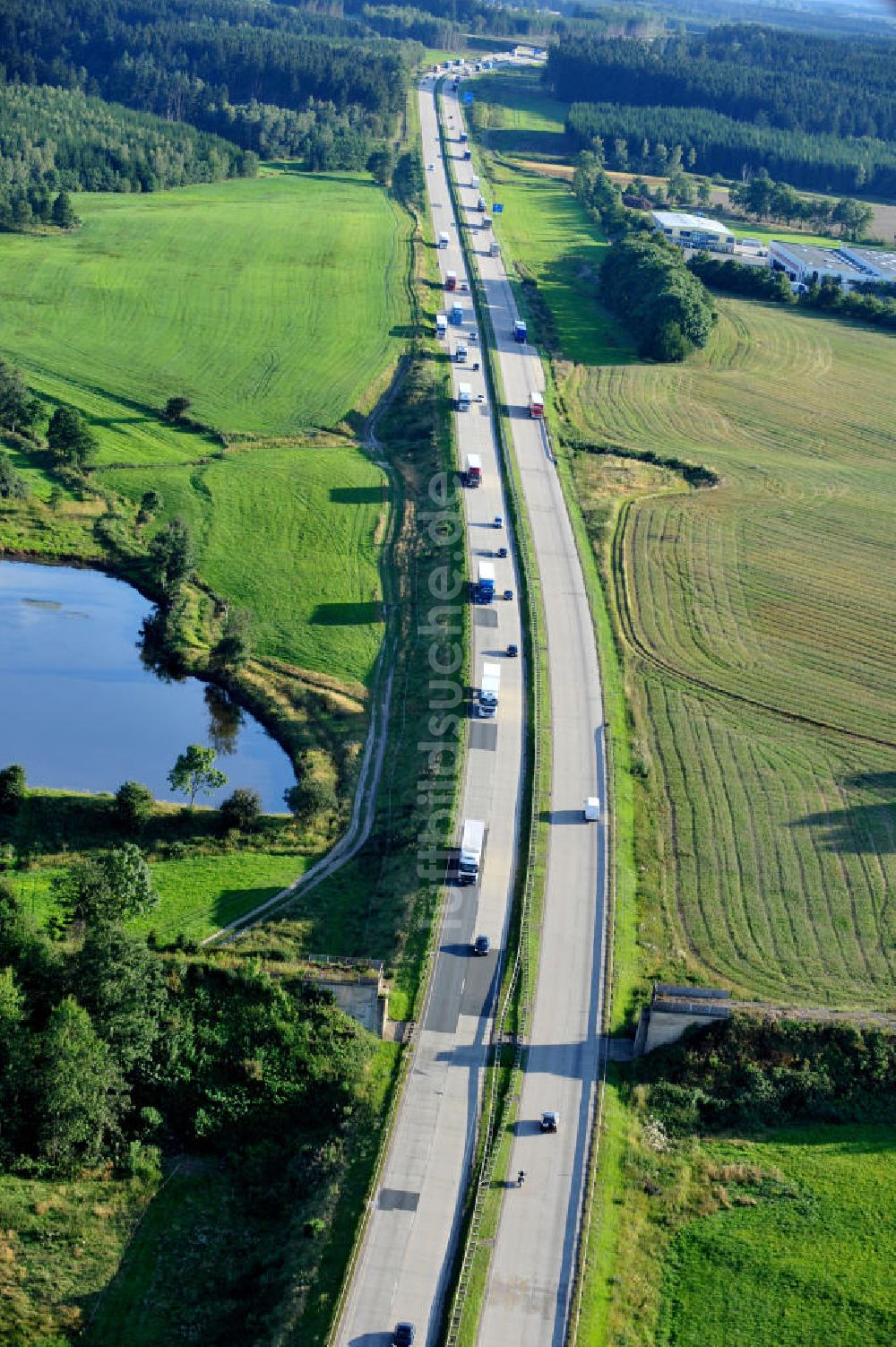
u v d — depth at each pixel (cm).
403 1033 9838
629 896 11450
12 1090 9175
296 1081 9588
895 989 10719
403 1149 8931
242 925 10969
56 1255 8675
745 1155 9319
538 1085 9488
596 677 14588
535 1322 7875
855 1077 9831
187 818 12481
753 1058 9862
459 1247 8331
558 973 10450
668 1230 8681
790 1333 8038
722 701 14575
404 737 13688
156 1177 9188
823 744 13988
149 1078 9619
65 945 10156
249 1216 9025
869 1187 9088
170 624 15550
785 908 11575
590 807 12194
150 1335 8238
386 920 11031
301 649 15350
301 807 12425
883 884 11975
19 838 12069
